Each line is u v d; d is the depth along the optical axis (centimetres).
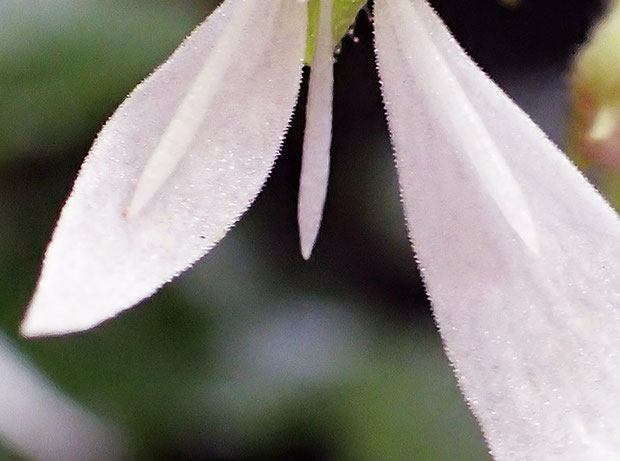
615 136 8
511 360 7
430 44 7
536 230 7
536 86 11
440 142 7
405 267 11
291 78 7
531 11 12
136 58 10
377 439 10
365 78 12
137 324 10
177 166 7
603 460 7
